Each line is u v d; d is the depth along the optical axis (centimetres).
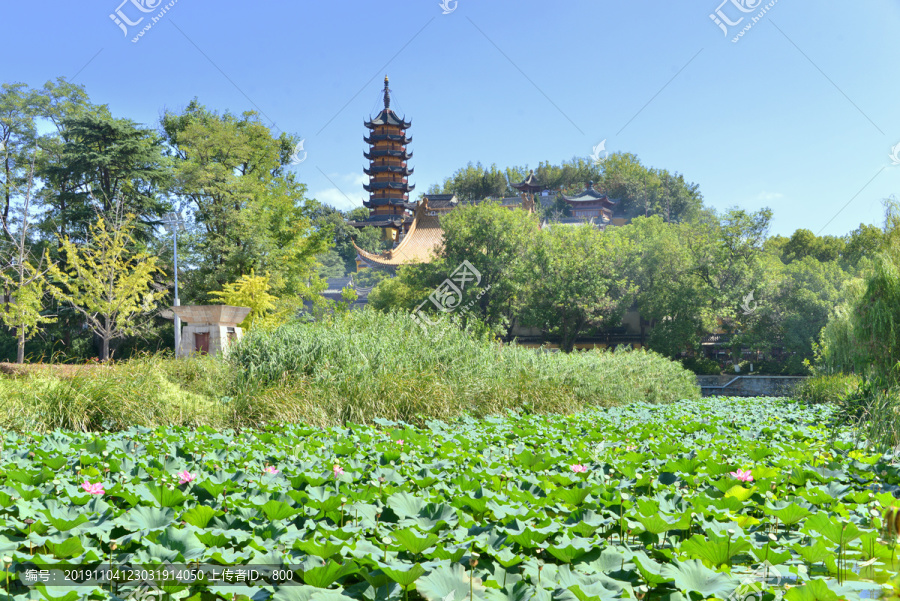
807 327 2881
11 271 2386
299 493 337
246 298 2131
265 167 2939
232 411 759
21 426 632
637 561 230
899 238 1569
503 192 8444
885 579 248
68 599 200
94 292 2155
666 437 647
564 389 1060
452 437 632
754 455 532
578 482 404
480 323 2433
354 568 222
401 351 988
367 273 6278
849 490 388
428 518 310
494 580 229
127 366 815
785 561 261
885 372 1026
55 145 2839
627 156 8194
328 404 781
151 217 2928
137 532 269
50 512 287
